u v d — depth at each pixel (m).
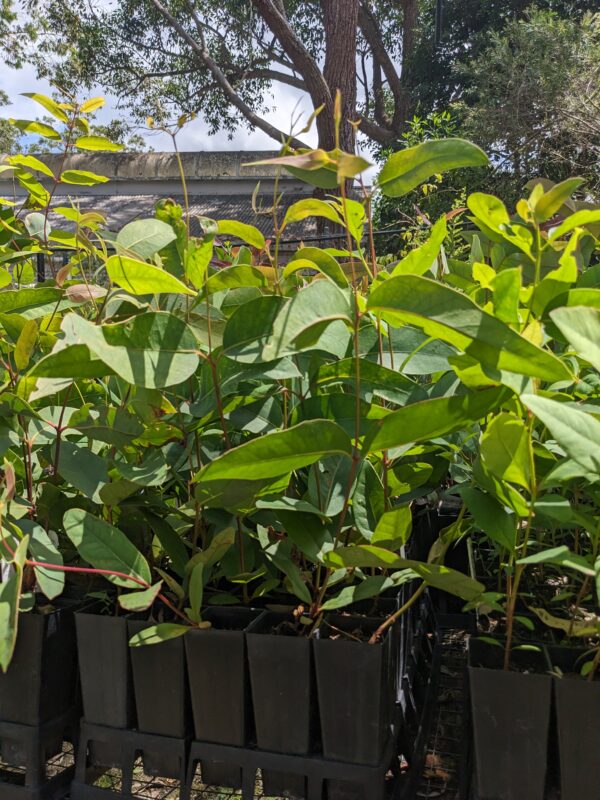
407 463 1.15
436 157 0.79
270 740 0.92
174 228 1.08
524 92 8.94
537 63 8.98
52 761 1.11
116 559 0.92
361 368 0.93
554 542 1.12
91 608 1.05
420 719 1.13
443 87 13.37
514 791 0.81
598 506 1.06
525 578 1.18
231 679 0.93
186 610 0.96
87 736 1.01
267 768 0.92
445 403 0.75
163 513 1.11
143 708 0.98
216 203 10.67
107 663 0.99
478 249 1.33
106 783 1.11
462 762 0.92
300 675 0.91
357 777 0.88
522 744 0.81
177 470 1.05
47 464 1.27
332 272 1.03
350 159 0.64
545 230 1.09
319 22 16.80
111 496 0.98
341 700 0.88
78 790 1.00
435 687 1.20
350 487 0.80
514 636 0.96
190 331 0.88
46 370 0.79
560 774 0.80
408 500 1.16
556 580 1.18
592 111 8.64
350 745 0.89
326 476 1.00
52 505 1.14
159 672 0.97
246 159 11.16
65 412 1.20
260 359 0.88
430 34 13.52
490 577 1.20
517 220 1.10
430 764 1.08
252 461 0.73
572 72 8.83
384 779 0.90
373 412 0.91
